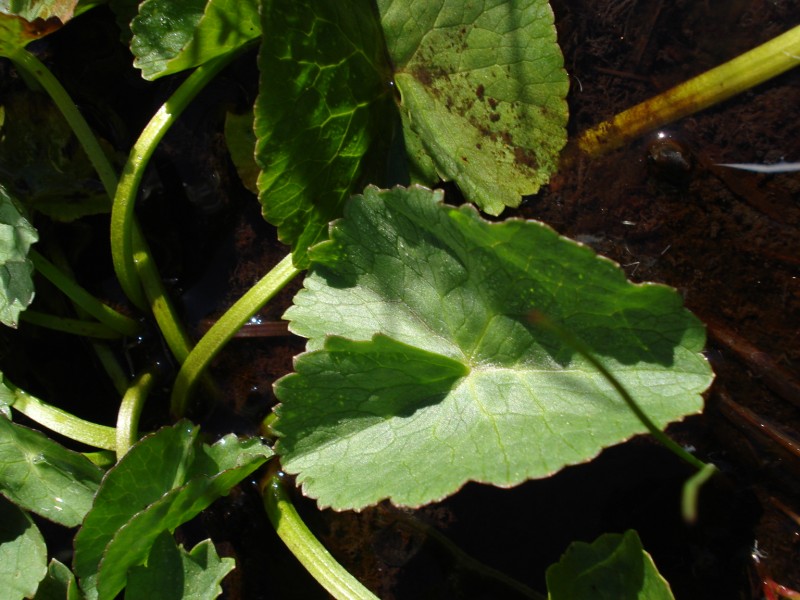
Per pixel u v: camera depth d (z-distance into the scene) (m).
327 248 0.27
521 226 0.24
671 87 0.30
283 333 0.30
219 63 0.29
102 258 0.32
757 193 0.29
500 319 0.26
